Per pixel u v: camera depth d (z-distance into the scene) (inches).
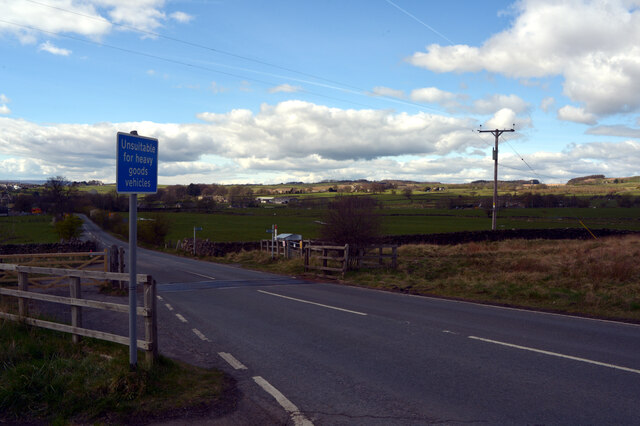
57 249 1364.4
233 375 246.8
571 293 526.0
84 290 574.2
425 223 2780.5
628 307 457.1
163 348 304.5
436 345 311.0
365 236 924.0
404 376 244.8
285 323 387.5
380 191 6619.1
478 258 973.8
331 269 756.6
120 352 251.9
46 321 285.6
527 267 779.4
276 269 906.7
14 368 210.8
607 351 294.4
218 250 1407.5
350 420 188.2
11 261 852.6
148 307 223.0
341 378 241.9
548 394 216.1
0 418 180.5
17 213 3863.2
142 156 208.5
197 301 511.5
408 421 187.2
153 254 1576.0
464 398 211.9
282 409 199.3
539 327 371.6
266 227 2896.2
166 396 203.0
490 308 468.1
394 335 341.7
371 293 583.2
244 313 435.5
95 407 187.5
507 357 280.7
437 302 507.5
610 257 851.4
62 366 217.9
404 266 863.7
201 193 7076.8
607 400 207.9
